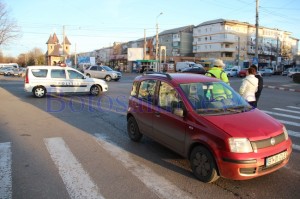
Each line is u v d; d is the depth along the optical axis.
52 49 97.25
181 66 52.94
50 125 8.27
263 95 17.61
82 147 6.15
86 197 3.90
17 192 4.05
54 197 3.91
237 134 3.97
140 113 6.18
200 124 4.39
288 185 4.28
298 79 29.58
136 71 62.09
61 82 15.17
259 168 3.93
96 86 16.02
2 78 37.19
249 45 85.00
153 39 84.88
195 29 89.44
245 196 3.92
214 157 4.10
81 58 69.44
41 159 5.38
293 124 8.65
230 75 48.41
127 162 5.24
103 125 8.30
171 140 5.07
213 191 4.06
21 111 10.59
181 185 4.27
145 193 4.01
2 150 5.90
